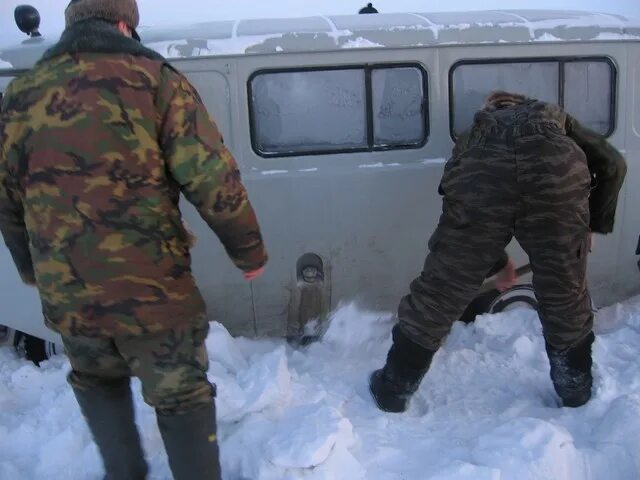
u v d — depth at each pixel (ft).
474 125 9.36
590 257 12.44
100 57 5.97
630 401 8.98
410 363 9.52
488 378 10.81
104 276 6.02
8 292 10.98
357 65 10.94
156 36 10.75
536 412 9.68
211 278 11.16
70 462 8.63
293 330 11.87
